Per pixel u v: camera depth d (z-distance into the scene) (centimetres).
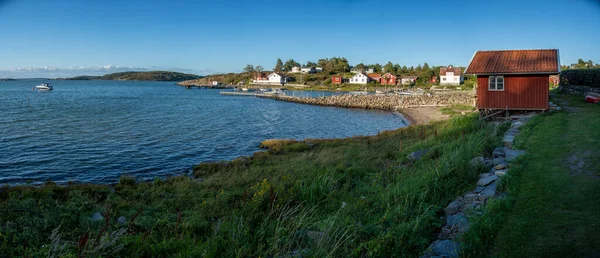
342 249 662
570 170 945
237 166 1719
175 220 907
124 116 4491
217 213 966
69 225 850
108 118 4231
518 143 1325
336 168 1418
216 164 1842
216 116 4691
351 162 1574
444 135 1962
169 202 1102
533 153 1167
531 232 636
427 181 989
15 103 6231
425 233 711
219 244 705
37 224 813
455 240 644
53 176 1822
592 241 582
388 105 5759
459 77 10581
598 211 685
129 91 12338
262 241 745
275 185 1162
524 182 888
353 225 741
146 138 2914
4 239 709
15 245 712
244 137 3061
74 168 1970
